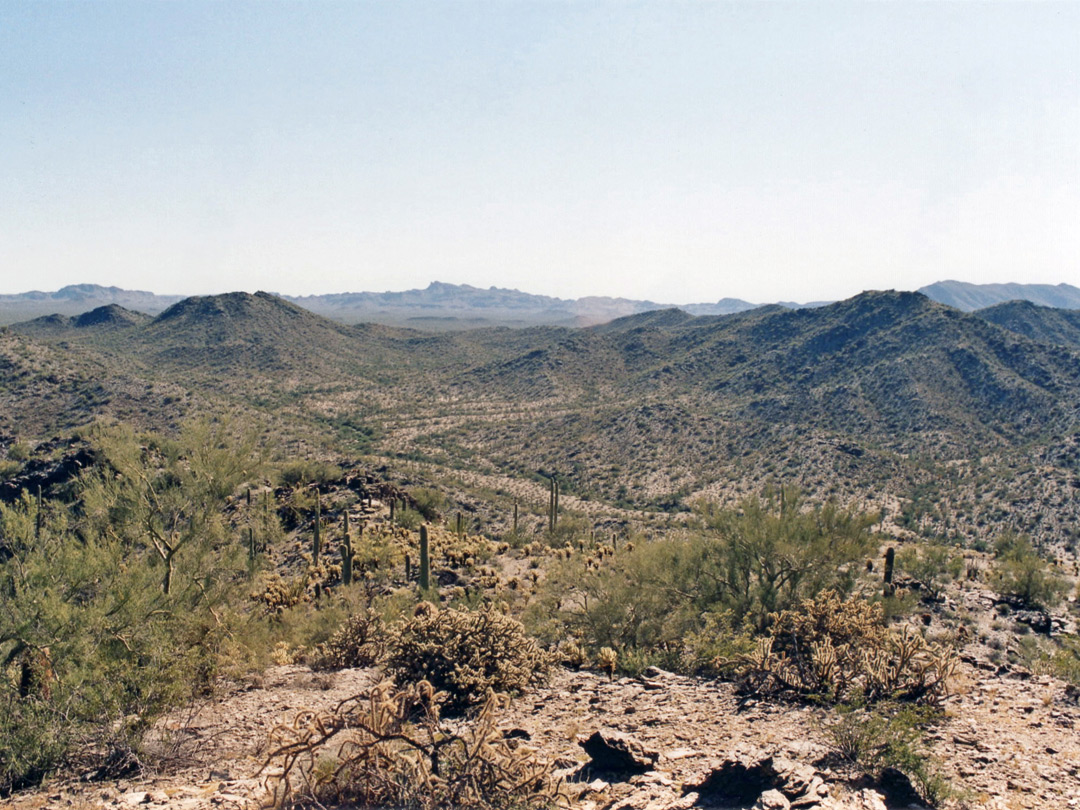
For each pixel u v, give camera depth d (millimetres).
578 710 9859
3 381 93312
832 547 18844
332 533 43406
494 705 6719
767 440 107625
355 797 6113
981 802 6316
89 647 9484
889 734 6988
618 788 6715
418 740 6715
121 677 9055
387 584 30297
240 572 15203
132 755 7664
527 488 101438
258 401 157250
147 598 10906
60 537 11523
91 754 7980
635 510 88062
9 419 86188
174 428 88875
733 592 18703
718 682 11164
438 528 48406
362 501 51219
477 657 10609
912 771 6652
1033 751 7590
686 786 6590
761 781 6340
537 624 18953
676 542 20203
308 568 34219
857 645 10312
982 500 74625
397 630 11383
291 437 102000
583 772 7254
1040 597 32531
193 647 11469
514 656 11164
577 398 171875
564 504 90375
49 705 8203
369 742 6285
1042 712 9000
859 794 6172
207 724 9180
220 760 7793
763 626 16781
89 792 6977
